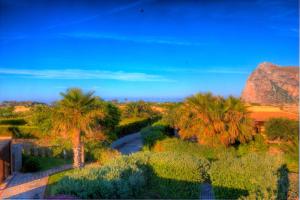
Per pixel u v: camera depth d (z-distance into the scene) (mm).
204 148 26094
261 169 14273
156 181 16234
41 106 29250
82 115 22469
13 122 38375
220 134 26578
